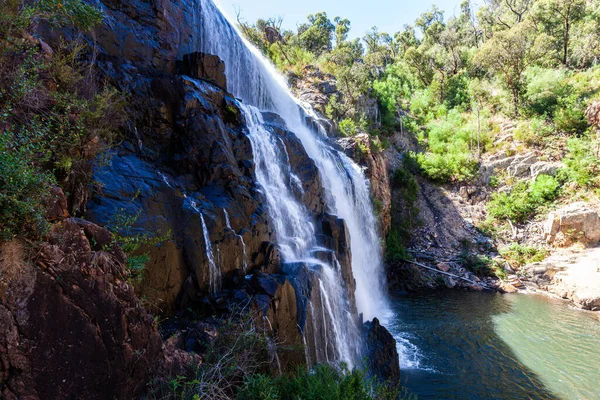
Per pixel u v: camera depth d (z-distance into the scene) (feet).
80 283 16.28
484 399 40.42
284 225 44.06
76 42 29.94
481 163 114.32
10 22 19.97
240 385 22.18
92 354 16.35
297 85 109.09
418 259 93.25
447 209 108.88
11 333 13.89
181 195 31.76
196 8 57.77
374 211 81.41
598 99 112.78
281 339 29.89
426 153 125.18
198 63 47.42
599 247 87.92
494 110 135.23
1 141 15.34
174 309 28.09
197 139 36.76
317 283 36.63
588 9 160.66
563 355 51.01
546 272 85.10
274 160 49.80
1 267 13.96
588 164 101.96
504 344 54.49
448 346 53.83
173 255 28.25
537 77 128.47
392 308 71.82
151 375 19.63
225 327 25.27
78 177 23.54
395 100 147.43
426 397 40.55
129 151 32.60
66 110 23.32
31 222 15.08
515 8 200.23
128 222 25.02
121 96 31.37
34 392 14.35
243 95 68.03
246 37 110.42
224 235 32.58
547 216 98.84
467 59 164.86
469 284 84.74
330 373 23.49
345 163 76.48
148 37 47.14
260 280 31.53
